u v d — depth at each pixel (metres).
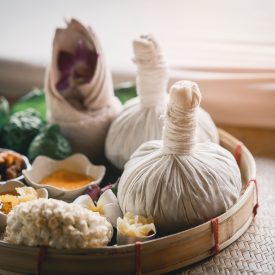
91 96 0.53
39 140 0.50
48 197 0.45
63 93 0.54
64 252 0.36
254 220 0.45
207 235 0.39
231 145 0.50
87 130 0.52
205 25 0.60
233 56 0.60
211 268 0.39
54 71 0.52
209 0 0.59
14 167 0.48
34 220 0.36
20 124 0.53
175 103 0.39
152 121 0.48
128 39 0.64
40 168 0.49
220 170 0.41
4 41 0.68
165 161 0.40
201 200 0.39
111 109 0.54
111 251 0.36
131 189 0.40
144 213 0.40
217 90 0.61
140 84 0.48
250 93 0.60
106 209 0.42
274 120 0.61
